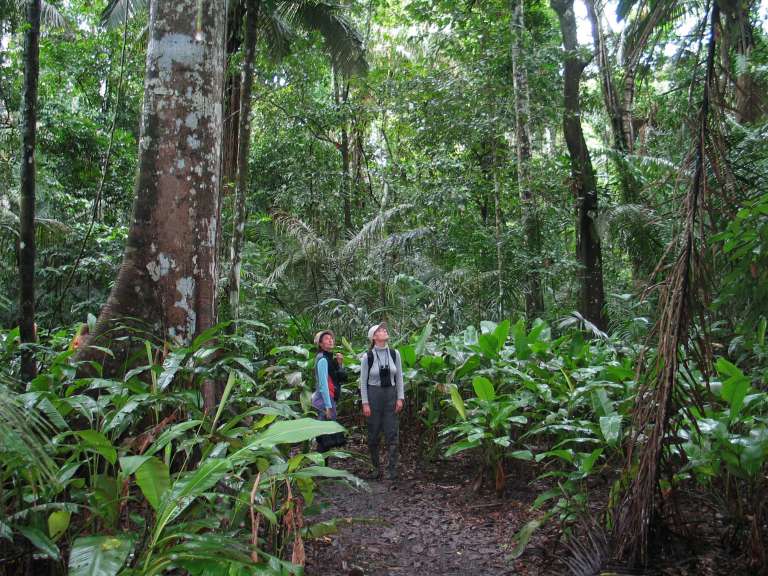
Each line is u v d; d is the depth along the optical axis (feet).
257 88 46.32
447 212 37.14
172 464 13.03
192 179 15.33
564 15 37.27
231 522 9.39
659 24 10.98
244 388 14.82
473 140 36.55
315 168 50.98
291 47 43.75
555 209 35.83
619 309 34.19
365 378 18.38
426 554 12.46
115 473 11.12
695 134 10.89
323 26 38.45
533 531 12.00
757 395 11.91
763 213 10.18
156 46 15.47
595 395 14.16
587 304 36.11
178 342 14.88
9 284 32.37
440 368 20.79
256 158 54.03
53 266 35.27
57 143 43.27
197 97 15.44
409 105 37.73
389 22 56.44
